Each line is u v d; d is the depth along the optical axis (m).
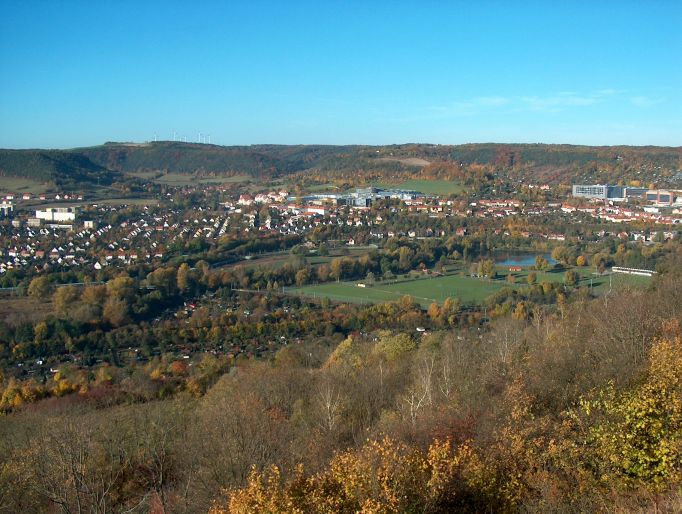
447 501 15.09
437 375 32.69
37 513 22.19
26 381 46.16
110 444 25.62
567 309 49.47
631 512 13.36
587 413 16.05
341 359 43.62
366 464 14.74
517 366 26.27
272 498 13.87
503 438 16.77
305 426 27.34
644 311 31.69
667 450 13.95
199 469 21.94
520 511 14.93
